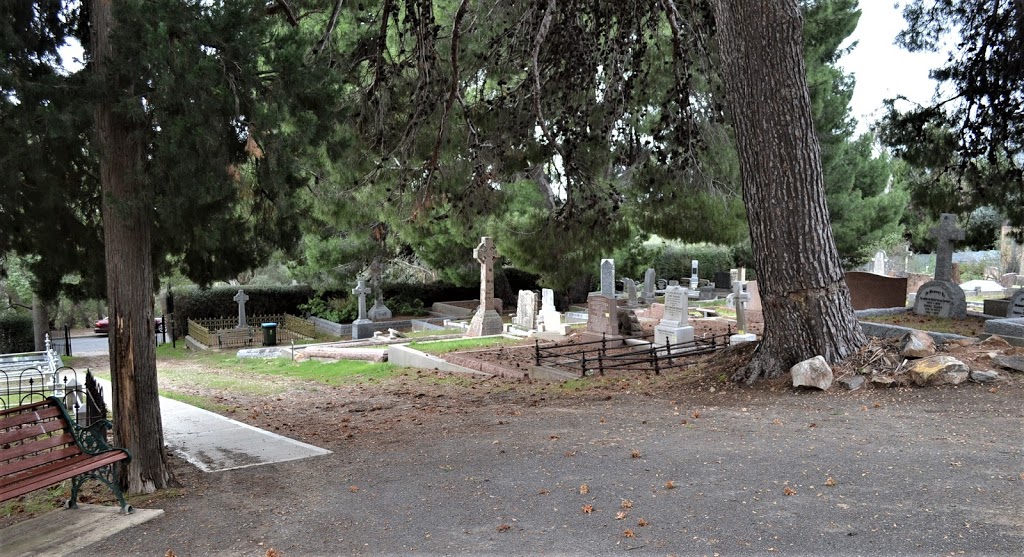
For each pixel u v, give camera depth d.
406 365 18.52
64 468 5.75
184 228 7.20
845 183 29.14
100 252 9.25
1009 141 14.62
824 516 4.80
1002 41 14.03
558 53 12.13
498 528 5.02
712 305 30.78
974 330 12.66
